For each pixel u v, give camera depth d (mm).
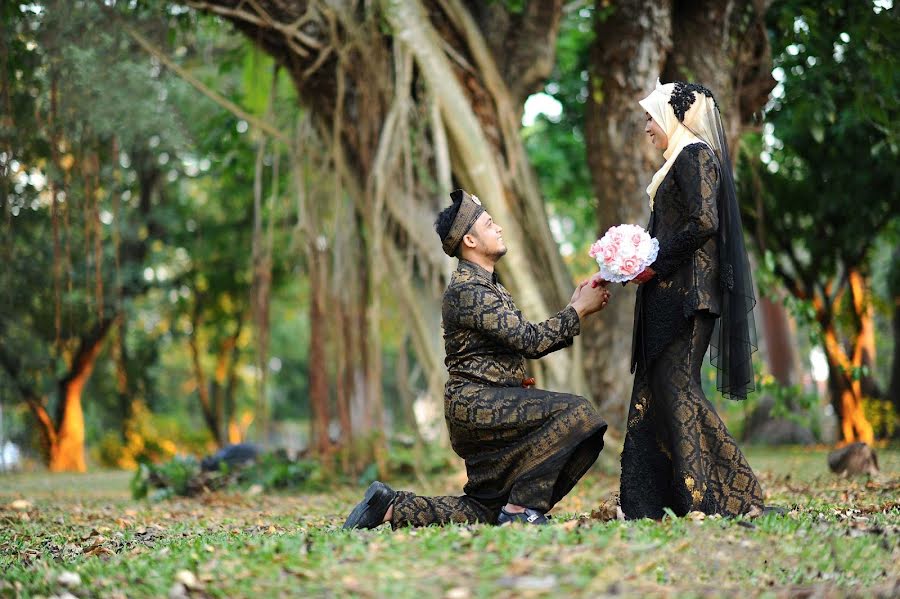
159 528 7301
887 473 10258
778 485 9125
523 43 11945
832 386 19375
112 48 12055
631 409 5523
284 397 47219
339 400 11883
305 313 35406
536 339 5191
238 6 11320
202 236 26266
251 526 7215
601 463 11539
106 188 16766
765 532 4645
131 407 28391
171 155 18297
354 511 5328
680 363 5332
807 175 18203
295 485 11656
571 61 19109
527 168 11469
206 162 21031
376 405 11758
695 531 4609
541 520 5105
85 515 8750
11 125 11805
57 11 11758
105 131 12211
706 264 5344
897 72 11859
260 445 12547
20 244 17453
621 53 11680
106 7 11930
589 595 3590
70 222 12578
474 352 5324
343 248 12000
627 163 11797
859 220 18266
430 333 11773
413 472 11883
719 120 5562
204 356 36469
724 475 5242
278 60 11891
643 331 5461
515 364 5359
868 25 10984
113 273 22766
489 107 11414
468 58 11438
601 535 4469
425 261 11477
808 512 5762
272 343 40219
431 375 11781
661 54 11570
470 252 5434
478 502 5352
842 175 17422
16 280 18391
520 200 11383
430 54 11086
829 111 12055
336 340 11953
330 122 11984
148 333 29297
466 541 4391
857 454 10242
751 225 17516
